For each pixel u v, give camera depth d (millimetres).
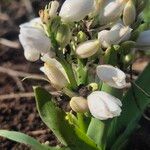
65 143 293
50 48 261
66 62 272
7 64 479
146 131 390
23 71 468
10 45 499
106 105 257
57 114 282
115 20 274
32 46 256
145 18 409
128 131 317
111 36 265
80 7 258
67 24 262
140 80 307
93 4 261
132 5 271
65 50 271
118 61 283
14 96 442
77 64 286
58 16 258
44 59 271
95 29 272
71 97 279
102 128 298
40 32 254
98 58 279
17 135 291
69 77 275
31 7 527
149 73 306
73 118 309
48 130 408
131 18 274
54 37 260
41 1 523
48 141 385
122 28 264
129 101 312
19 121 420
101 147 304
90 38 272
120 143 320
